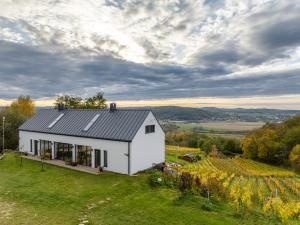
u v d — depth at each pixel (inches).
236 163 2490.2
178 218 537.6
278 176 1927.9
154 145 1077.1
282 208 687.7
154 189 763.4
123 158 928.9
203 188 744.3
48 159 1162.0
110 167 964.6
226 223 522.9
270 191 1259.8
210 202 652.1
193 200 660.7
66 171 963.3
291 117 3329.2
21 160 1107.9
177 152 2439.7
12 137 1539.1
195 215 556.4
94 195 697.0
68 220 523.2
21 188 757.9
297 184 1450.5
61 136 1129.4
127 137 928.9
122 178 867.4
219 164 1983.3
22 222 509.0
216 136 3838.6
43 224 501.0
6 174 933.8
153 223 511.8
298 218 687.7
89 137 1016.2
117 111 1123.9
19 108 2509.8
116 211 578.9
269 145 2888.8
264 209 695.1
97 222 514.0
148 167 1031.6
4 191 725.9
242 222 545.0
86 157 1044.5
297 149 2481.5
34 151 1282.0
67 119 1230.3
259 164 2711.6
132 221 521.3
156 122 1096.2
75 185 792.3
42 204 621.9
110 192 723.4
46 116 1368.1
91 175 908.6
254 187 1330.0
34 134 1273.4
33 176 900.0
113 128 1011.3
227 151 3432.6
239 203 689.6
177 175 870.4
